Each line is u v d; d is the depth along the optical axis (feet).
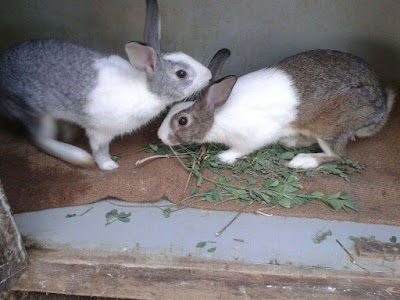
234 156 2.47
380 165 2.48
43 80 2.20
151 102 2.21
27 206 2.06
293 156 2.52
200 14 2.93
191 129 2.31
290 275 1.65
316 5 2.88
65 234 1.89
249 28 2.97
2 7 2.89
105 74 2.19
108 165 2.39
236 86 2.34
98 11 2.90
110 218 2.00
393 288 1.61
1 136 2.59
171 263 1.70
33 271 1.70
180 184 2.23
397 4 2.85
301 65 2.35
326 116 2.32
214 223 1.98
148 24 2.15
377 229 1.94
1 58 2.30
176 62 2.14
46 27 2.96
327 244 1.84
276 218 2.02
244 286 1.63
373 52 3.03
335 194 2.15
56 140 2.44
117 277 1.67
